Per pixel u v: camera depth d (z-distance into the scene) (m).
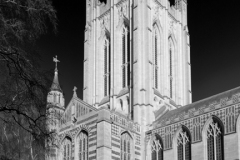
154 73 104.50
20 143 35.41
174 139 83.12
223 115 74.19
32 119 32.75
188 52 117.00
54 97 66.00
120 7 110.94
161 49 108.06
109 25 113.75
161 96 101.56
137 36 99.44
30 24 30.81
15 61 31.05
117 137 83.25
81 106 88.44
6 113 33.66
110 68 109.19
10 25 29.77
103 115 81.81
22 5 30.62
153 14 107.44
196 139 78.19
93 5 119.56
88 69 113.88
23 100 32.31
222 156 73.31
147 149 88.06
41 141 34.06
